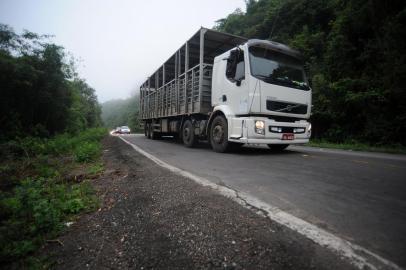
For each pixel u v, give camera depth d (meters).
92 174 4.91
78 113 17.89
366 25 13.80
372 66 13.30
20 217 2.83
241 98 6.58
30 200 2.92
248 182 3.61
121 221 2.53
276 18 22.73
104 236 2.27
